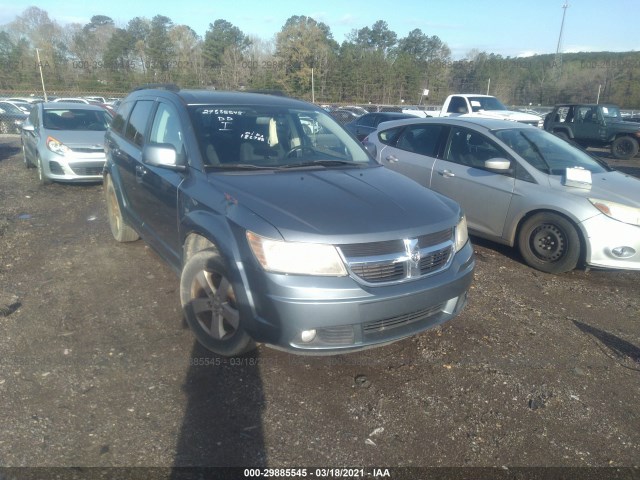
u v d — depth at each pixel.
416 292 3.13
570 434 2.98
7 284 4.64
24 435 2.74
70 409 2.96
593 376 3.61
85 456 2.62
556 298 4.95
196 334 3.64
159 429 2.84
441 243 3.36
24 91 31.09
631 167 15.82
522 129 6.51
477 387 3.38
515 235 5.86
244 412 3.02
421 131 7.02
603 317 4.59
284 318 2.91
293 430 2.89
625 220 5.15
